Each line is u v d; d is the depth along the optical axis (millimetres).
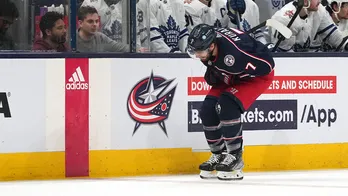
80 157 15820
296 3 17750
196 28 14461
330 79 17125
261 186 14484
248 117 16656
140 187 14422
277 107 16828
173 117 16328
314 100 17031
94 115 15852
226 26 17859
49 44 15742
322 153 17141
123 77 15969
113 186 14562
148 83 16109
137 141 16109
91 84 15805
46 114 15578
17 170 15484
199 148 16500
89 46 15984
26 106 15469
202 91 16453
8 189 14273
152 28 16719
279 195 13445
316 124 17078
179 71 16297
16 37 15531
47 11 15664
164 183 14945
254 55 14461
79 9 15820
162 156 16281
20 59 15383
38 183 15016
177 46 17109
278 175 16062
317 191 13906
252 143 16719
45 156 15633
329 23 18031
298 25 17688
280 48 17766
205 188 14242
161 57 16156
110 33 16078
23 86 15430
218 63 14555
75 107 15742
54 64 15578
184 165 16438
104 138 15922
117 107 15953
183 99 16359
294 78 16906
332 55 17109
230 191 13898
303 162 17031
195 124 16453
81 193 13758
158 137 16234
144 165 16172
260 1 18297
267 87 15156
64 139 15727
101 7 15977
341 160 17250
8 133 15398
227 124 14898
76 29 15797
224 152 15734
